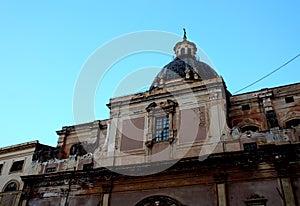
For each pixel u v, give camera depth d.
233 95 30.61
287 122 27.39
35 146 34.28
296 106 27.69
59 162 32.22
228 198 24.00
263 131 25.86
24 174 32.81
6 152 35.38
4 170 34.09
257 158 24.53
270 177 23.70
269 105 28.44
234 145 26.00
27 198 30.70
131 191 27.19
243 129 28.56
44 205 29.75
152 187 26.61
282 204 22.39
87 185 29.11
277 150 24.11
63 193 29.58
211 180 25.16
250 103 29.59
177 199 25.30
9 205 31.17
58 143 35.09
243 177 24.42
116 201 27.23
